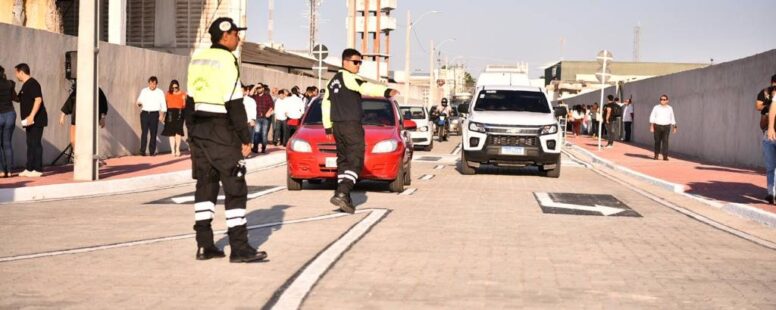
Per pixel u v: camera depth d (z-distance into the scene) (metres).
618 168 25.20
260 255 8.66
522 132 21.48
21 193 14.80
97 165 17.05
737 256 9.78
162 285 7.49
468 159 21.92
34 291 7.18
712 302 7.21
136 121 25.81
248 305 6.75
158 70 27.14
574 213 13.68
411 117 35.47
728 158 28.91
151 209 13.45
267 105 28.77
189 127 8.55
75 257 8.86
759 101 15.46
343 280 7.78
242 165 8.48
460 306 6.83
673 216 13.79
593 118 53.03
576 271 8.48
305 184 18.20
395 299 7.04
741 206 14.22
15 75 19.03
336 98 12.80
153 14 37.69
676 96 37.25
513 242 10.32
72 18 36.94
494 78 31.20
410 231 11.05
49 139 20.59
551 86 97.75
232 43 8.60
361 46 76.75
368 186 17.94
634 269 8.69
